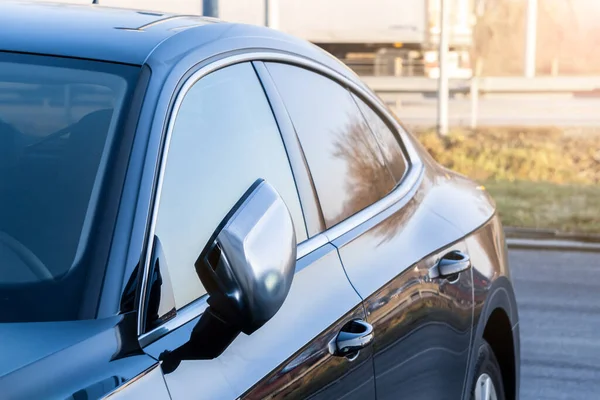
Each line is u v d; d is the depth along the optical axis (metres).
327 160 3.86
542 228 15.20
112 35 3.22
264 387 2.81
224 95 3.34
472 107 28.05
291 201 3.50
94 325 2.49
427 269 4.15
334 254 3.56
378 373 3.57
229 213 2.68
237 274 2.60
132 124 2.88
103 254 2.62
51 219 2.73
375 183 4.21
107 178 2.78
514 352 5.30
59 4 3.63
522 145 23.52
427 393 4.05
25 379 2.23
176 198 2.91
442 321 4.23
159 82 3.03
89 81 3.03
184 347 2.61
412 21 34.47
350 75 4.48
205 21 3.61
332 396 3.20
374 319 3.57
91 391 2.30
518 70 34.00
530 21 33.69
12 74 3.09
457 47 34.41
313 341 3.13
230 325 2.75
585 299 10.86
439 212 4.62
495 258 5.02
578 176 21.14
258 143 3.44
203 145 3.12
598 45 33.53
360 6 34.66
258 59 3.65
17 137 2.94
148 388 2.42
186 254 2.86
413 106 32.22
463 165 21.73
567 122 27.78
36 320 2.51
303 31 34.88
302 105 3.86
